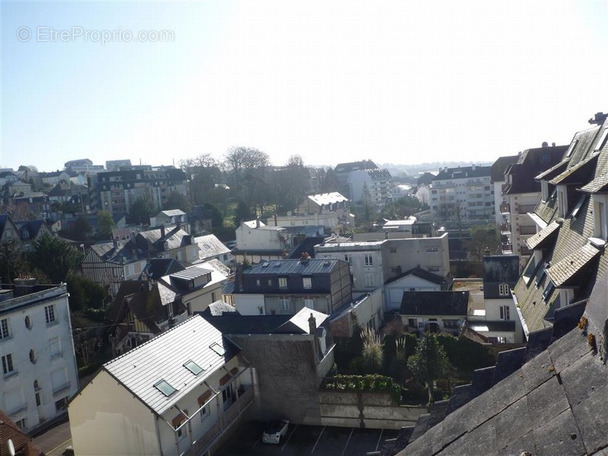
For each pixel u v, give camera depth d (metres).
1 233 75.94
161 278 53.06
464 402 13.20
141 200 117.50
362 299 47.22
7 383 34.97
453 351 35.38
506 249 56.34
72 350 40.38
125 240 80.12
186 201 126.50
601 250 17.81
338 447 31.80
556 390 9.09
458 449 9.44
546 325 19.95
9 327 35.62
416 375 32.88
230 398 35.28
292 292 48.41
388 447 15.12
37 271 54.66
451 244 77.06
